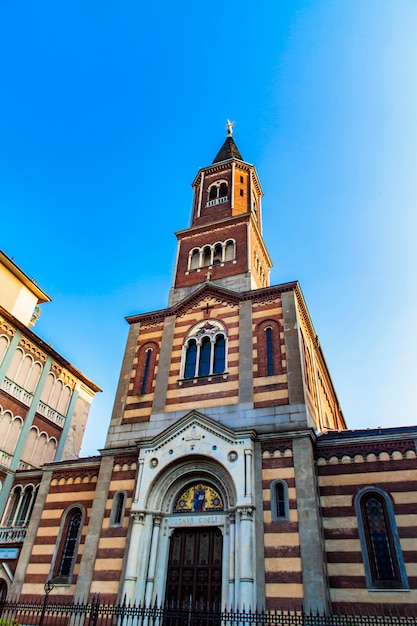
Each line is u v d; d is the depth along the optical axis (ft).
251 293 96.53
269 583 62.59
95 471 87.71
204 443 77.05
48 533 83.92
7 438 110.32
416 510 65.26
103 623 67.97
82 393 140.97
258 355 86.99
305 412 76.38
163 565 71.56
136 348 100.94
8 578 83.30
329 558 65.05
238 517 68.28
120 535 75.66
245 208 127.13
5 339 115.65
